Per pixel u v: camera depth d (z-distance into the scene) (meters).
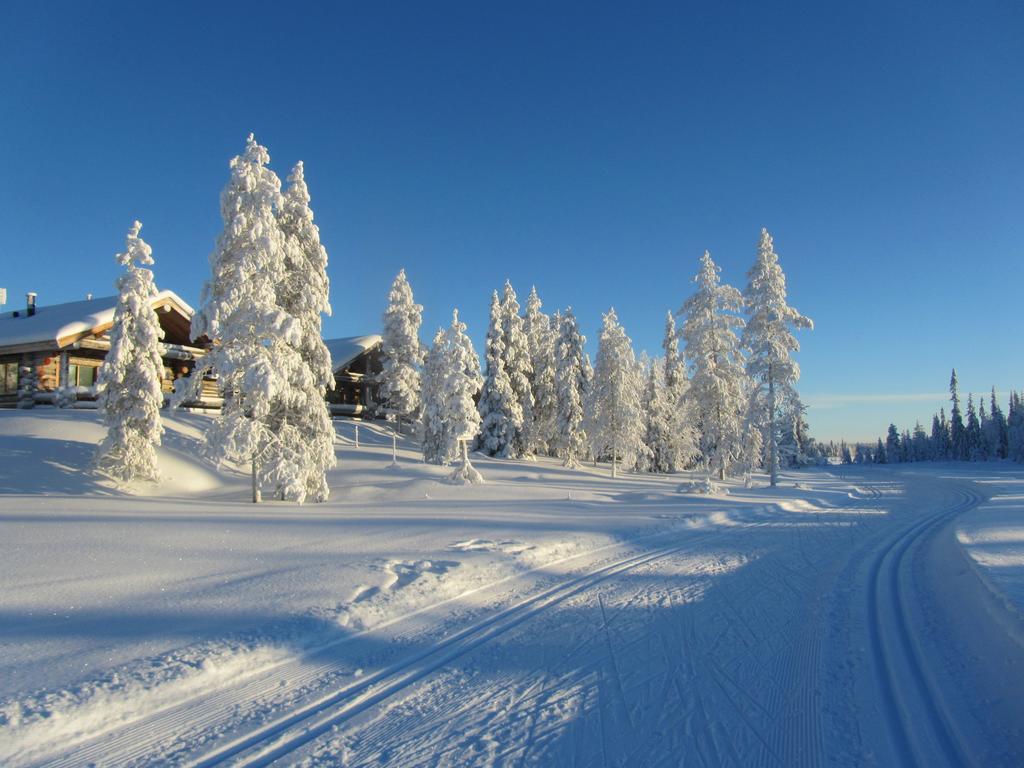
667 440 52.53
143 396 23.97
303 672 6.13
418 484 27.28
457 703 5.50
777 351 36.69
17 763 4.26
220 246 22.09
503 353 48.84
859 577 11.49
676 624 8.04
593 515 19.27
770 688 5.93
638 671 6.34
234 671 5.97
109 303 35.34
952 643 7.35
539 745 4.75
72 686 5.21
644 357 66.44
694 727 5.09
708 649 7.05
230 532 13.89
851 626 8.05
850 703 5.59
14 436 26.02
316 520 16.58
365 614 7.80
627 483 38.19
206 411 37.59
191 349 35.91
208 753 4.54
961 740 4.87
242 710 5.26
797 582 10.91
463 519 17.02
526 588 9.88
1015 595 7.77
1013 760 4.53
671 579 10.86
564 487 30.95
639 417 43.47
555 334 53.09
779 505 26.56
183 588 8.58
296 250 24.34
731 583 10.66
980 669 6.34
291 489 21.86
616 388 42.56
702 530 18.00
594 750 4.68
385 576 9.45
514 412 47.34
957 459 113.19
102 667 5.66
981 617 7.71
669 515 19.89
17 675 5.41
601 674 6.25
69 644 6.23
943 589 10.26
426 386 38.91
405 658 6.61
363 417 50.12
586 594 9.59
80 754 4.45
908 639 7.50
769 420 36.97
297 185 25.66
